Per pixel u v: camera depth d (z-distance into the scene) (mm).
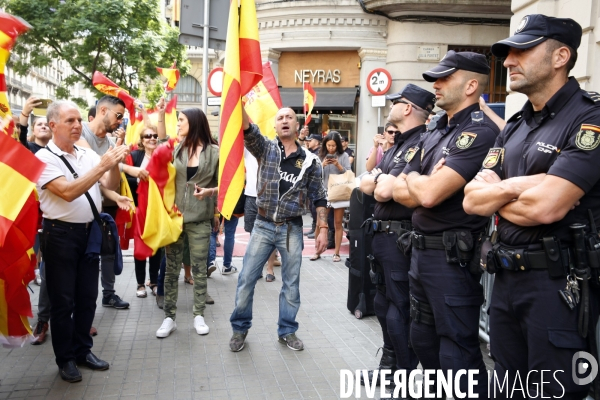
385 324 3852
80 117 3803
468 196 2453
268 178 4391
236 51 3428
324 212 4652
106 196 4398
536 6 5590
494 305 2486
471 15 13961
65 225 3760
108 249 4031
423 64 14250
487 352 4508
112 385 3855
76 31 18266
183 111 4836
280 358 4387
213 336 4898
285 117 4371
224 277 7180
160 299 5789
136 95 20781
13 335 3730
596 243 2152
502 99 14320
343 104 15102
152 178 4641
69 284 3822
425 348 3168
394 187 3268
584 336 2145
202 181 4836
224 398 3664
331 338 4867
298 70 15672
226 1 6777
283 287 4621
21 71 19266
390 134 4996
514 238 2322
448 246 2861
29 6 18312
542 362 2232
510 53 2375
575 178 2090
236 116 3398
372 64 14781
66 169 3721
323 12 14711
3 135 2842
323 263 8070
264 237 4496
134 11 19438
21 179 2836
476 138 2822
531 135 2371
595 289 2219
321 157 8742
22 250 3307
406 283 3561
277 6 15039
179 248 4922
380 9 14242
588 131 2119
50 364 4230
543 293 2215
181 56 21750
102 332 4988
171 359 4348
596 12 4797
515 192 2256
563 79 2305
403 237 3307
